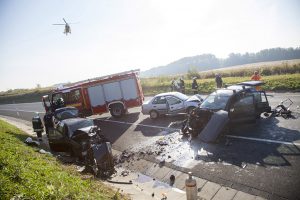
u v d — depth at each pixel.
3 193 4.97
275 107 14.95
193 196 6.37
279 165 8.30
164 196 7.49
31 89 71.50
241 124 11.96
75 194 5.73
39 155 9.98
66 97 19.94
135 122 17.59
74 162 11.32
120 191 7.71
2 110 41.03
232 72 38.03
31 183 5.66
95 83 19.91
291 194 6.77
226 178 8.11
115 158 11.49
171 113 16.44
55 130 13.38
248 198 6.99
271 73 32.88
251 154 9.41
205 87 29.03
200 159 9.80
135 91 20.11
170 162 10.02
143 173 9.70
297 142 9.77
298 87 20.75
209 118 11.76
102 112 20.08
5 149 8.77
